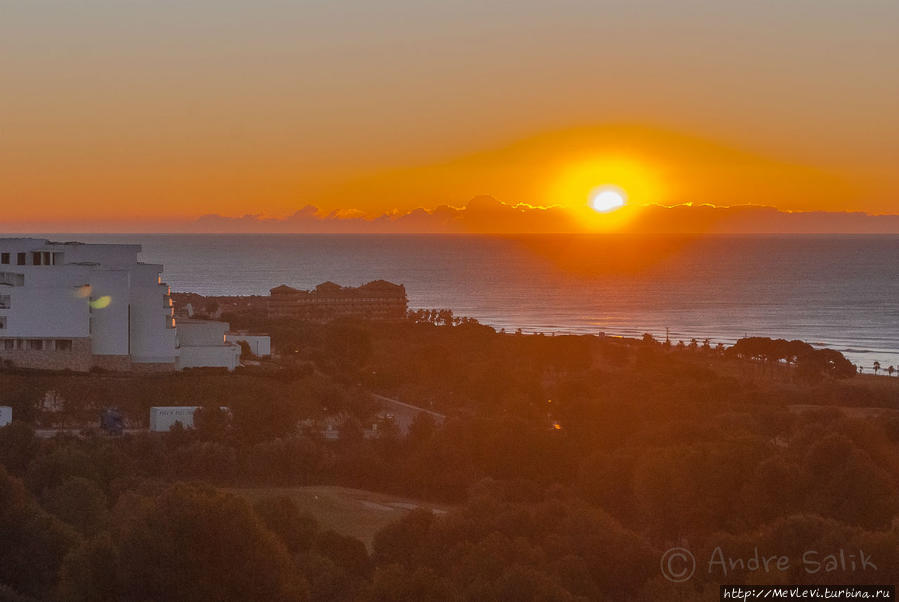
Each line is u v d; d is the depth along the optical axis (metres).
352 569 109.81
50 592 95.44
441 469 163.12
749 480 140.25
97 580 89.81
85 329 195.50
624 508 149.62
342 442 178.00
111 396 185.38
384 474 163.12
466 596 93.12
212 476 157.88
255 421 177.88
